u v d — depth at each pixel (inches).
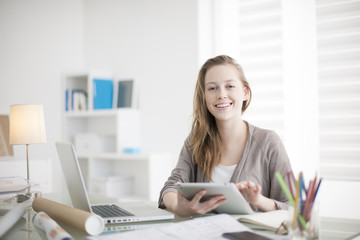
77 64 168.4
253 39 126.7
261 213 47.4
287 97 119.6
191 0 134.6
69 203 62.1
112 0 158.9
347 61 110.3
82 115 152.0
